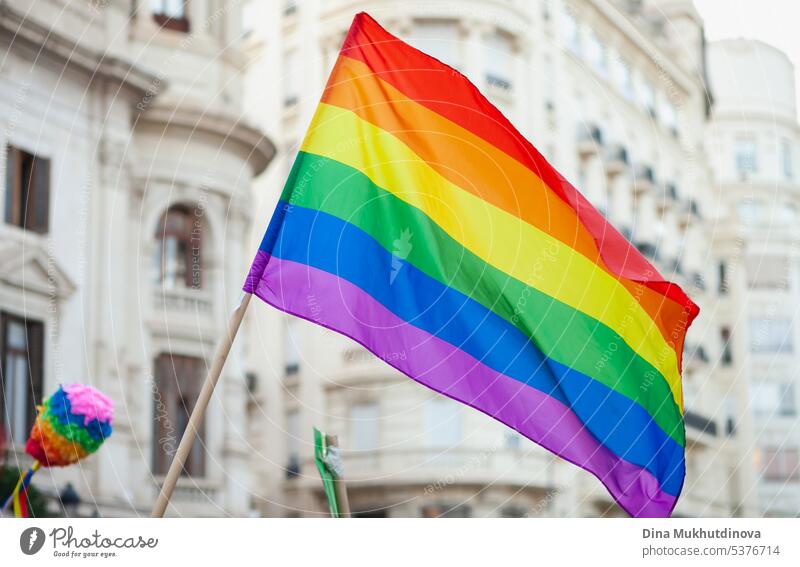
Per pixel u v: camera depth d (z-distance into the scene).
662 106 31.75
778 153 34.31
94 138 17.27
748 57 32.81
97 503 16.20
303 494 25.16
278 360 25.77
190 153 19.16
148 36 18.33
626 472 6.51
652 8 31.78
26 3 15.79
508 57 27.22
